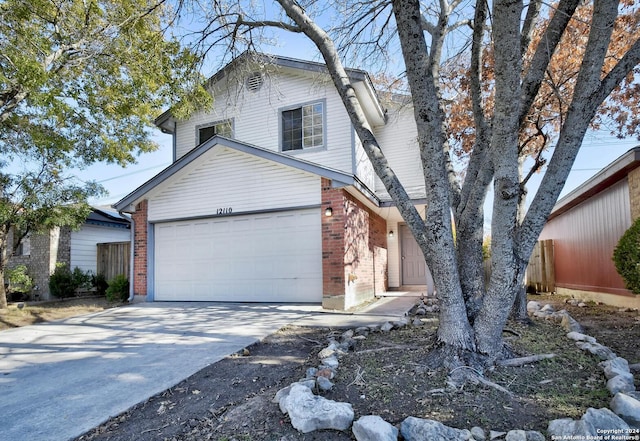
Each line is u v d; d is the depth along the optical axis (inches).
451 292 141.1
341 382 130.1
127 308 340.2
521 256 134.7
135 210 391.5
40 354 191.5
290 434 100.2
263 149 333.1
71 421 115.1
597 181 314.8
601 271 345.7
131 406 125.0
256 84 441.7
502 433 92.6
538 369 134.7
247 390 136.3
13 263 491.8
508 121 121.2
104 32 293.0
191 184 372.2
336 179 306.7
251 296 351.6
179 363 169.3
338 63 172.2
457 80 322.3
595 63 126.9
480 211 157.2
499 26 116.3
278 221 346.9
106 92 332.8
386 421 100.8
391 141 459.2
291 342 203.9
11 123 345.7
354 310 299.0
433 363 138.5
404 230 508.4
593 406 107.0
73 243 509.7
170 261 384.8
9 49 269.1
